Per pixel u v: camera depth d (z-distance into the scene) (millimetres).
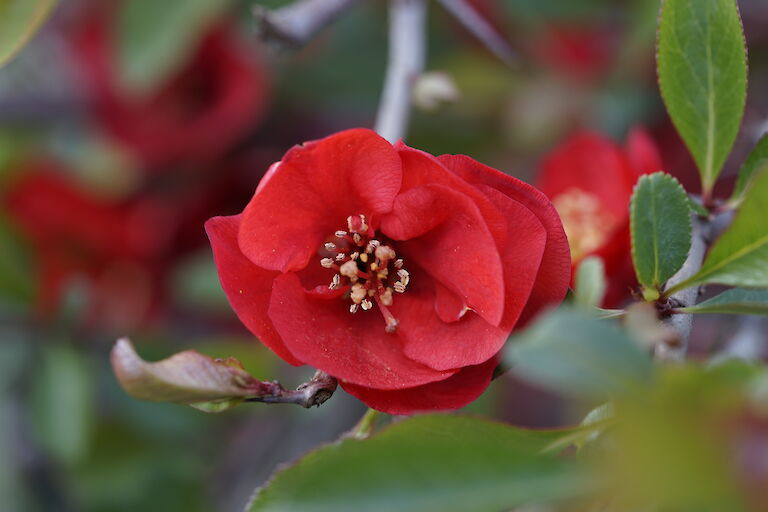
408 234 320
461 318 320
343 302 325
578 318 276
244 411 427
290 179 316
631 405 267
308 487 280
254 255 317
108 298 441
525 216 312
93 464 429
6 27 348
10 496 438
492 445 282
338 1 374
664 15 329
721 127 331
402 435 294
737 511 263
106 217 447
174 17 428
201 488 431
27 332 420
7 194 447
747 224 302
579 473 279
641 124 448
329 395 312
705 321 404
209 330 446
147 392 299
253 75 446
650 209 312
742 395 271
